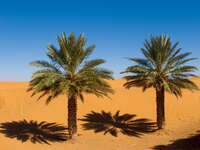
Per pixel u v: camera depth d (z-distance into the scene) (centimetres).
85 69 1466
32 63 1398
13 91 2739
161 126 1741
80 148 1372
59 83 1391
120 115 2136
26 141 1417
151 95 2541
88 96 2458
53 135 1639
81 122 1947
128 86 1794
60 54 1525
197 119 2012
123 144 1481
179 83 1642
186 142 1430
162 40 1722
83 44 1520
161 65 1680
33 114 2080
